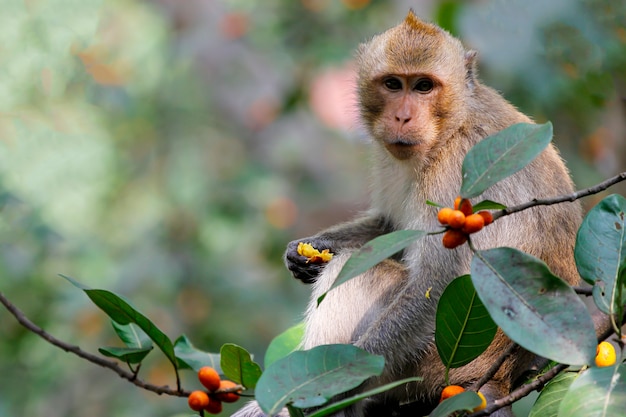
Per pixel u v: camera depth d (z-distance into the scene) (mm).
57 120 16203
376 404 9188
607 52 11938
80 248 16141
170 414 14578
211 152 19188
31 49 15859
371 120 9836
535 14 11711
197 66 18766
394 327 8781
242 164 19016
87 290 6055
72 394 15117
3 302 5781
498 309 5102
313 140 20000
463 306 5973
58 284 15594
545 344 4984
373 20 16906
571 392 5285
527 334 5020
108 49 17422
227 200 18203
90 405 15039
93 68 16625
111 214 17406
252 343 15812
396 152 9445
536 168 9062
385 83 9617
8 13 15789
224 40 18391
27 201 15336
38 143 16031
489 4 11945
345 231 10719
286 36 17500
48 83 16016
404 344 8812
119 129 18312
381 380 8891
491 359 8727
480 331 6031
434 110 9406
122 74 17828
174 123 18906
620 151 13391
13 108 15820
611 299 5668
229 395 6012
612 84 12516
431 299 8828
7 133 15727
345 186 19859
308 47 17047
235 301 16234
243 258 17688
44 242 15188
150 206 18000
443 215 5402
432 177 9438
